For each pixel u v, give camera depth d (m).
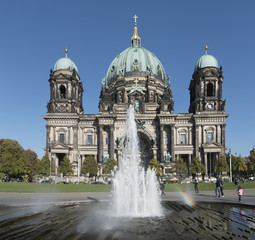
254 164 129.00
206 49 117.19
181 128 108.19
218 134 104.38
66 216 24.45
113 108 113.56
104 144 108.75
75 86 113.19
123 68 129.88
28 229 19.39
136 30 149.88
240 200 33.72
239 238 16.92
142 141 117.25
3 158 93.38
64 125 107.06
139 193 29.56
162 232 18.55
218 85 108.75
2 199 38.47
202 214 25.22
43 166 94.12
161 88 130.12
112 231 18.86
